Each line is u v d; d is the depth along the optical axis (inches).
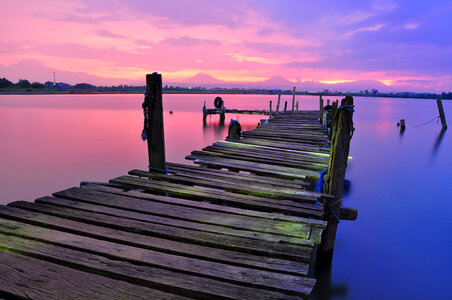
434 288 209.0
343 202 385.7
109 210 153.2
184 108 2504.9
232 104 3243.1
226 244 120.8
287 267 105.9
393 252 258.7
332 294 202.4
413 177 510.0
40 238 120.9
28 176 522.3
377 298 200.4
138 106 2578.7
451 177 511.2
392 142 903.1
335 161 193.8
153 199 171.3
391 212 350.3
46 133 1002.1
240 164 261.7
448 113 2294.5
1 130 1059.3
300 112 933.8
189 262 108.2
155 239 124.9
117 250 114.6
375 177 508.4
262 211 167.0
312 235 131.5
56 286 93.4
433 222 321.7
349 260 245.6
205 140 907.4
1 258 107.1
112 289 92.8
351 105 185.3
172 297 90.5
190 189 189.9
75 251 112.7
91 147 778.2
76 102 3297.2
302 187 211.8
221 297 90.6
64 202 162.2
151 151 222.1
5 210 148.7
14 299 90.0
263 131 498.0
